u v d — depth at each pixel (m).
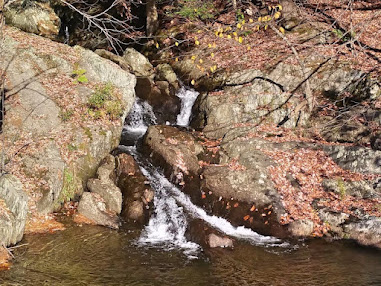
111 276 8.27
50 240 9.55
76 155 12.09
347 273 8.88
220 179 12.09
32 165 11.20
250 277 8.57
